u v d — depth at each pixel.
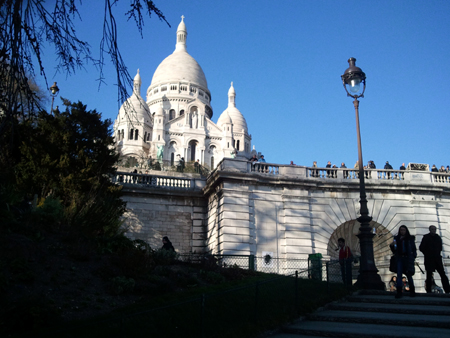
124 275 13.57
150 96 107.75
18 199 16.69
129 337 9.43
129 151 85.31
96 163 22.83
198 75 109.31
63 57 10.07
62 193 20.48
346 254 18.19
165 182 29.91
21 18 9.54
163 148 89.19
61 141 22.30
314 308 12.84
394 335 9.48
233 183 26.66
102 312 11.35
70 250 14.18
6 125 10.07
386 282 27.66
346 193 28.12
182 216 29.12
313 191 27.89
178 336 9.80
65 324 10.05
